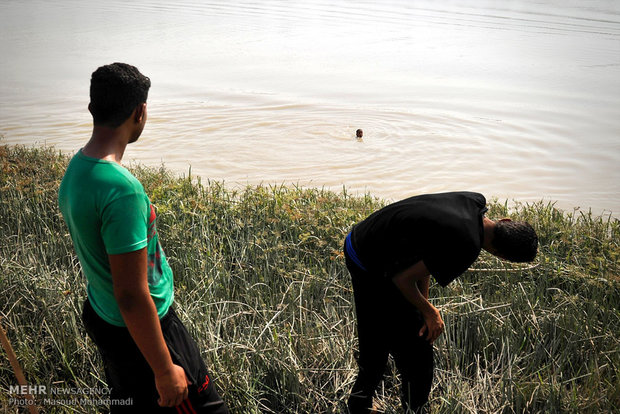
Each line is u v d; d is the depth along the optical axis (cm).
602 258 475
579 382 366
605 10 3603
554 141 1191
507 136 1226
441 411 337
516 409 340
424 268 293
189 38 2644
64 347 372
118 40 2577
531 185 965
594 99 1539
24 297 428
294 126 1312
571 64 2027
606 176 1000
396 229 298
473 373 381
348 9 3759
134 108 234
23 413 338
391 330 319
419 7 3844
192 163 1074
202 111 1420
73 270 466
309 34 2761
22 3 4088
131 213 222
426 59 2127
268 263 485
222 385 347
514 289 451
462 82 1752
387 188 955
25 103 1480
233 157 1109
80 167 228
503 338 394
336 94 1600
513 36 2669
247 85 1703
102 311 250
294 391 354
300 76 1834
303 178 1002
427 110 1436
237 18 3366
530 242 303
